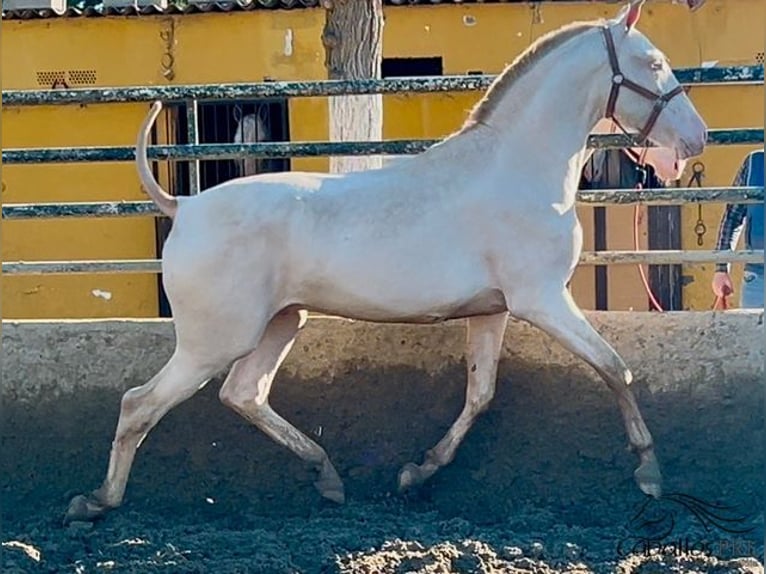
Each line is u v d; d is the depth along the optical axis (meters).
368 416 5.96
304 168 11.52
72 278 11.90
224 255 5.09
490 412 5.90
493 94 5.34
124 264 6.25
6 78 11.73
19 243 11.90
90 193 11.83
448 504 5.82
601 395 5.88
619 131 5.89
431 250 5.14
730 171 11.06
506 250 5.16
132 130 11.73
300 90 5.94
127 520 5.52
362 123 8.48
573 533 5.27
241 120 11.66
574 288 11.45
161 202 5.26
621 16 5.32
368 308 5.19
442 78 5.88
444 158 5.27
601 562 4.86
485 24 11.30
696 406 5.86
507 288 5.20
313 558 4.86
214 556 4.97
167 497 5.98
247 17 11.49
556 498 5.84
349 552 4.93
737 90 11.17
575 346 5.17
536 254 5.16
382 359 5.96
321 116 11.56
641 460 5.45
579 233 5.28
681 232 11.16
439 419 5.94
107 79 11.69
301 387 5.98
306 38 11.46
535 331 5.90
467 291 5.17
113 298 11.87
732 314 5.86
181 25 11.59
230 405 5.56
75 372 6.05
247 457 5.95
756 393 5.84
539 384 5.89
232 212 5.12
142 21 11.60
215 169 11.73
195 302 5.11
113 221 11.89
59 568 4.89
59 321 6.09
